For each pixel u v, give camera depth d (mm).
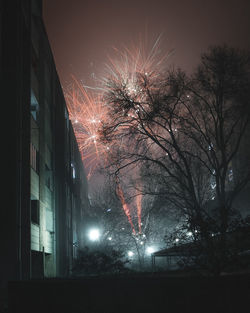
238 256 15719
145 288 14062
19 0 26734
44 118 36094
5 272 23703
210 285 13727
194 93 34750
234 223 16156
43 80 36188
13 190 24562
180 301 13789
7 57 25891
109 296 14234
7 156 24875
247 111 34188
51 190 41562
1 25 25844
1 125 25172
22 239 26109
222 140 34469
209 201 38656
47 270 39688
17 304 14633
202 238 16188
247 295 13602
